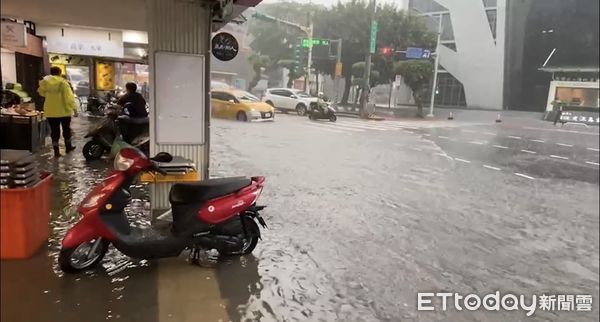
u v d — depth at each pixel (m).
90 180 5.51
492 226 4.91
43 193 3.30
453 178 6.64
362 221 4.89
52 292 2.67
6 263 2.97
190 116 4.29
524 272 3.83
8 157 2.95
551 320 3.02
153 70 4.11
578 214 5.19
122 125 6.62
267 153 9.16
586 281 3.74
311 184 6.67
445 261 3.90
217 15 4.49
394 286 3.28
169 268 3.18
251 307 2.73
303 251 3.79
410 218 5.13
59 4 5.70
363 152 8.64
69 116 7.21
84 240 2.87
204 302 2.72
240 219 3.37
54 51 10.02
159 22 4.07
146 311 2.55
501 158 6.24
